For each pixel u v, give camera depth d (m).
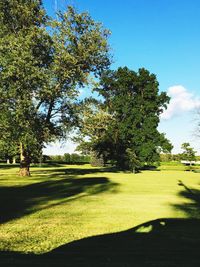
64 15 40.88
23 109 36.91
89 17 41.66
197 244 10.66
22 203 20.48
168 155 108.62
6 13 39.50
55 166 91.06
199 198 23.67
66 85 41.09
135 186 32.44
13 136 38.25
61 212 17.23
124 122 67.94
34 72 36.50
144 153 67.12
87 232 12.58
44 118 42.19
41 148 43.31
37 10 40.44
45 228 13.30
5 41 36.72
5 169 70.56
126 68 70.06
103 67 44.22
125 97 68.19
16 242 11.04
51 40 39.53
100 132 66.19
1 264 8.26
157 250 9.88
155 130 68.25
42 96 38.59
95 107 51.44
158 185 34.06
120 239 11.38
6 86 36.94
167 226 13.62
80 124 44.62
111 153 67.50
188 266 8.34
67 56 39.28
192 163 99.75
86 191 27.45
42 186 31.11
